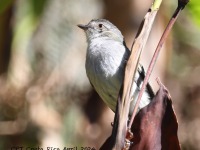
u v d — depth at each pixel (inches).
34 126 514.0
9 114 516.7
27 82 495.8
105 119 461.4
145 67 378.3
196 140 593.3
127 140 259.6
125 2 404.2
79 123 514.9
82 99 524.7
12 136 519.5
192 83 610.2
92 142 466.6
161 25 392.5
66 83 522.6
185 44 579.8
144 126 271.4
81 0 525.7
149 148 271.0
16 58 456.1
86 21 529.0
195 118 600.7
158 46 253.3
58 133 514.9
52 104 524.1
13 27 422.3
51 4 488.4
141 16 404.5
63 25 514.0
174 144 271.7
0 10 366.6
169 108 272.2
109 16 413.7
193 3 338.6
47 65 512.1
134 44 261.1
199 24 367.2
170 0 417.4
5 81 476.4
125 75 258.8
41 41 502.6
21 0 409.7
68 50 520.7
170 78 601.3
